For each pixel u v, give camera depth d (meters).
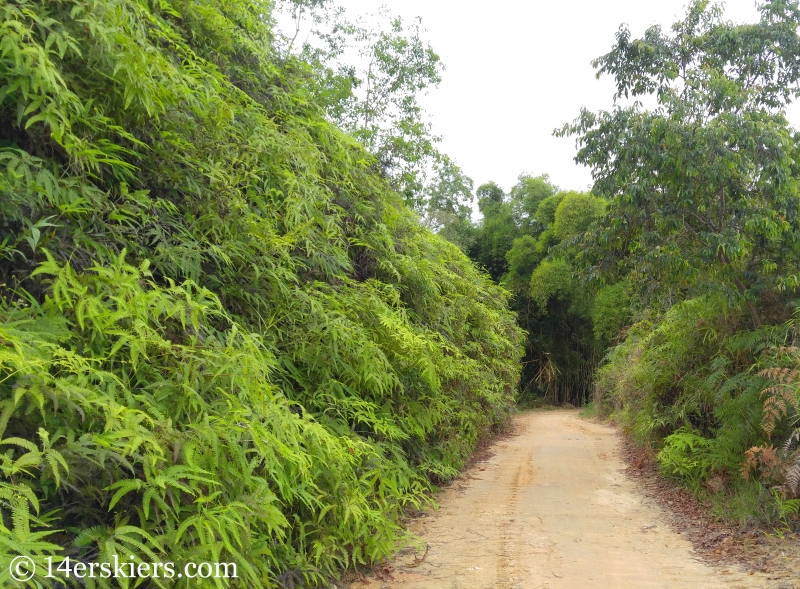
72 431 2.31
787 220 6.58
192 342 3.03
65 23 3.02
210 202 3.92
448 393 8.12
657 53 7.47
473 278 12.55
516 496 6.75
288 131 5.69
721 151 6.44
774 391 5.51
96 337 2.77
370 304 5.45
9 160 2.76
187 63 4.75
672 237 7.09
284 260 4.51
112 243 3.19
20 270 2.65
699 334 7.81
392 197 7.90
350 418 5.10
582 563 4.32
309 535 3.84
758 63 7.49
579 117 7.64
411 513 5.87
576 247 8.41
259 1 6.80
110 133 3.37
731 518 5.40
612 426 16.53
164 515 2.53
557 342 29.14
